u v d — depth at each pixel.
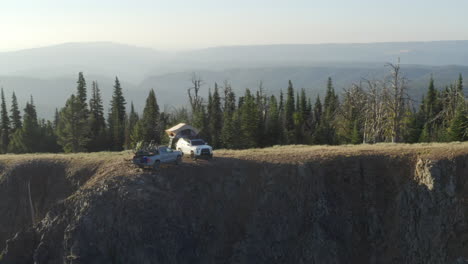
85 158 37.12
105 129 83.19
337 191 32.19
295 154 35.19
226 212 31.77
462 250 27.22
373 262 29.81
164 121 84.88
